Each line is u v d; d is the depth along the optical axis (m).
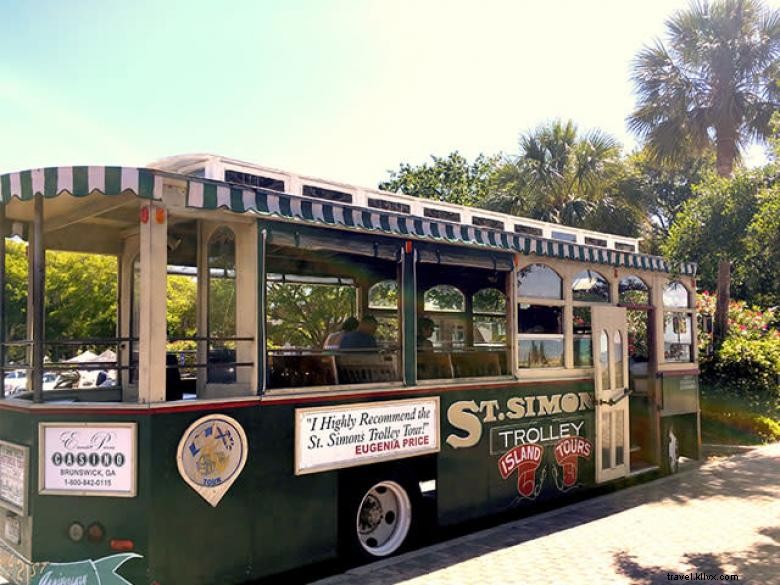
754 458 11.36
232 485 5.05
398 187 25.97
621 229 18.31
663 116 15.52
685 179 27.78
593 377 8.58
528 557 6.00
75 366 6.12
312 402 5.61
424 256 6.61
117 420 4.70
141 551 4.57
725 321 14.90
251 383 5.30
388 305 6.59
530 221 8.45
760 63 14.59
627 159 21.53
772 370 14.17
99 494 4.66
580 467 8.27
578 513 7.66
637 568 5.68
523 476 7.51
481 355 7.27
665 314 9.96
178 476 4.75
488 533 6.84
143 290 4.76
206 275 5.82
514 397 7.49
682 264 10.19
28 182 4.68
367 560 6.00
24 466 4.85
